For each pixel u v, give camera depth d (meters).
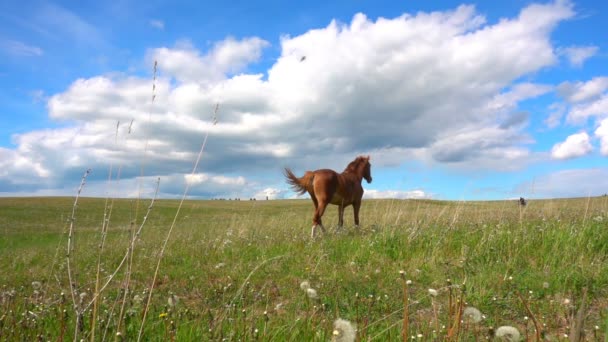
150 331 3.67
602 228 8.09
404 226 10.48
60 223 31.47
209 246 10.40
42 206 45.50
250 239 11.09
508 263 6.61
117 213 37.06
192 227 18.62
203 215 38.75
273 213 36.50
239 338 3.36
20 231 26.27
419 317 4.55
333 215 25.83
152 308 4.39
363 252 8.09
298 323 3.90
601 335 3.74
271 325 3.86
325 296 5.30
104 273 7.38
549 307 4.75
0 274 7.89
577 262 6.41
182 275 7.16
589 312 4.54
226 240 10.64
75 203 2.72
